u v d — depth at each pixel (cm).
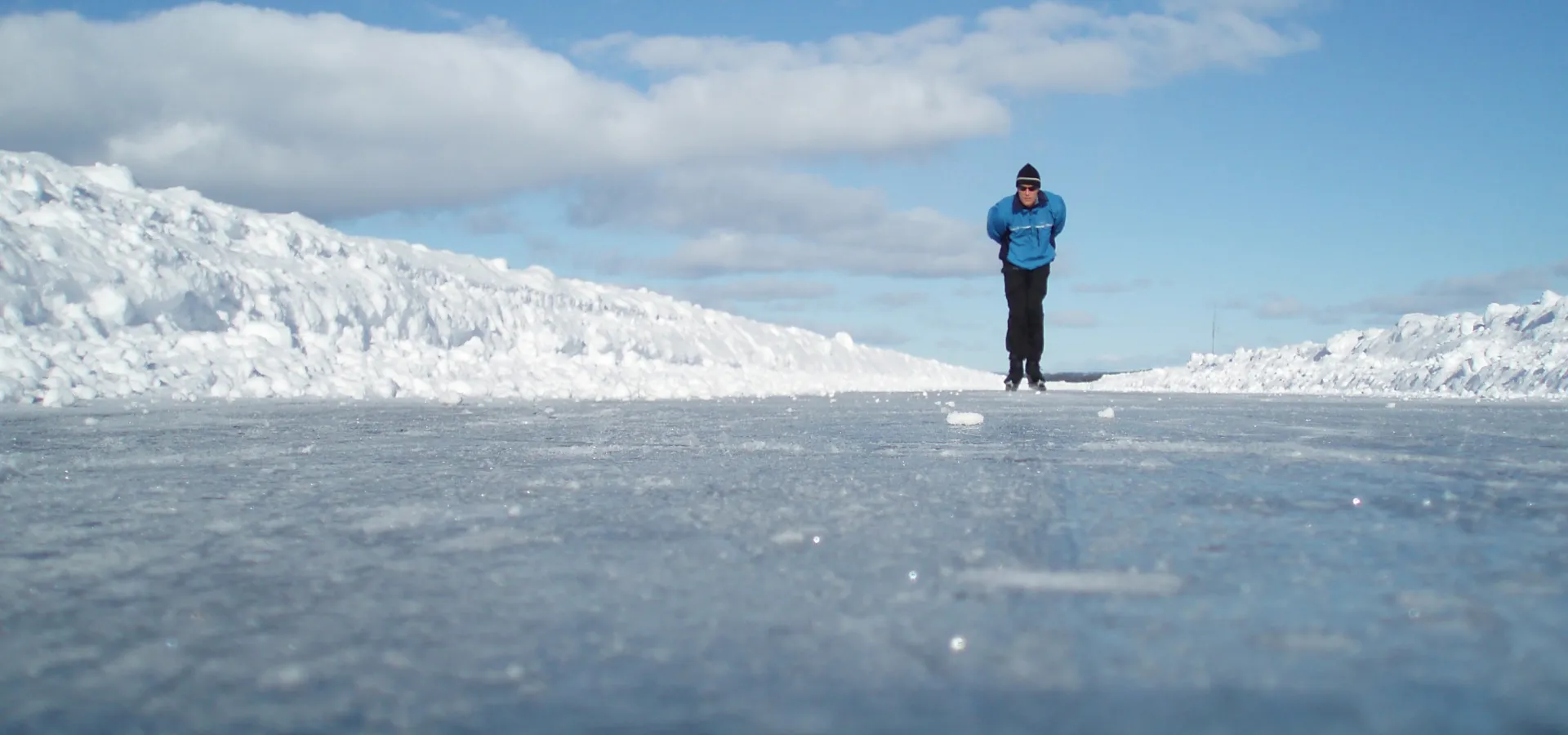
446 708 102
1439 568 157
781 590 146
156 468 301
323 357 832
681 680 109
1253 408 646
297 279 911
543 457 329
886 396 922
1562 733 93
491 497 239
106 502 234
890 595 142
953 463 305
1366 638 121
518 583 152
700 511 214
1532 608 134
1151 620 129
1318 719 96
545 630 128
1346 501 225
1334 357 1291
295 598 145
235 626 132
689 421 521
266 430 443
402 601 142
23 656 120
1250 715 97
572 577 155
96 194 832
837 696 104
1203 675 108
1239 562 162
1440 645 118
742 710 100
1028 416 546
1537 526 194
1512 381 945
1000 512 211
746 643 121
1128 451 341
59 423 474
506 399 812
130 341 717
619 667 113
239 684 110
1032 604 137
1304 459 312
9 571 163
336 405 648
